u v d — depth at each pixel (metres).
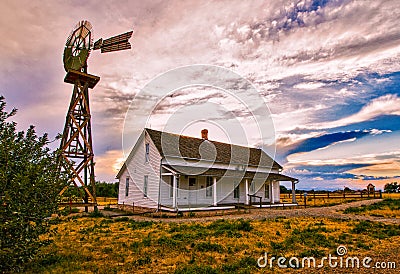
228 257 7.22
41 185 5.34
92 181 19.41
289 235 10.28
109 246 8.48
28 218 5.31
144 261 6.74
